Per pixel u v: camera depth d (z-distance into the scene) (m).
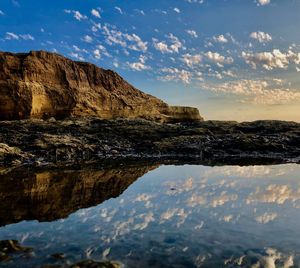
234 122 48.66
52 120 44.31
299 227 10.17
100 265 7.50
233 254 8.24
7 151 27.44
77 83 56.34
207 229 10.01
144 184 17.33
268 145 32.66
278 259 7.96
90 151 31.67
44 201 13.70
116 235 9.54
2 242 8.81
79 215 11.62
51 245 8.81
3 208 12.60
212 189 15.88
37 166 24.64
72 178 19.23
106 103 58.62
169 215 11.50
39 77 51.75
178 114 68.38
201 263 7.79
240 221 10.78
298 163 25.89
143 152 32.72
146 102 64.25
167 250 8.48
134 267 7.59
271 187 16.22
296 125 43.59
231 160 28.09
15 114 48.84
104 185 17.09
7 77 48.84
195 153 31.98
